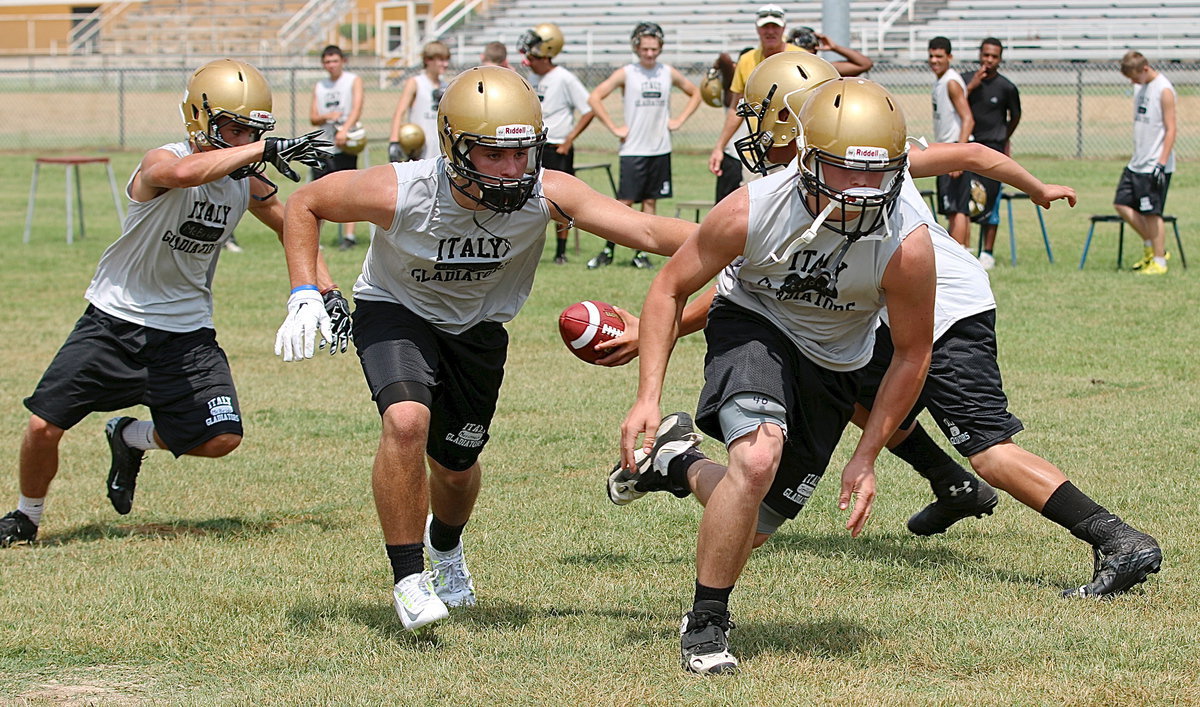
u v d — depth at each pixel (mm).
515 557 10898
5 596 9891
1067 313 22656
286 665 8500
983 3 72500
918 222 7957
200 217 11125
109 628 9156
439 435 9453
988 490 11062
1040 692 7824
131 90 80750
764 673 8141
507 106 8164
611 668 8266
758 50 24797
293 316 8641
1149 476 12898
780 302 8258
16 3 100875
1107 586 9633
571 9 80125
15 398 17547
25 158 57188
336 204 8711
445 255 8734
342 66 31609
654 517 12008
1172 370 18188
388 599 9852
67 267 29844
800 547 11109
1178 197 39906
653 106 28828
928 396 10234
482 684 8039
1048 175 45125
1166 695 7758
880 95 7500
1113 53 67375
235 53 85938
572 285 26188
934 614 9273
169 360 11461
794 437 8547
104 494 13211
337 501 12891
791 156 8828
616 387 17922
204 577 10359
